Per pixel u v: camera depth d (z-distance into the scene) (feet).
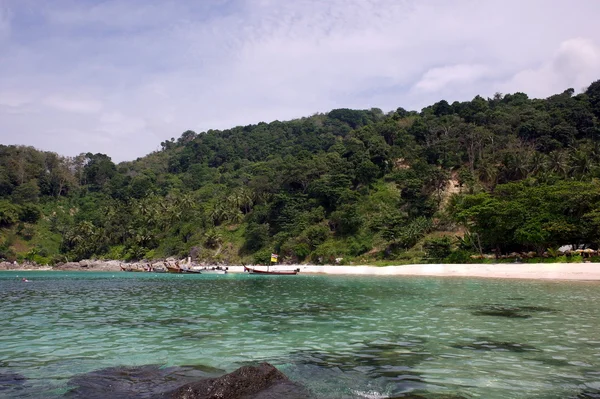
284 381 30.48
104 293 107.96
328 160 386.93
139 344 44.21
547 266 154.71
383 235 275.18
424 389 29.30
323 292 105.91
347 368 34.63
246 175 490.08
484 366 34.83
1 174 451.12
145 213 416.67
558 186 195.93
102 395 28.71
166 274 239.30
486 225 203.10
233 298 91.97
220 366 35.76
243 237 354.33
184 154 621.72
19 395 28.78
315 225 320.70
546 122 336.49
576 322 55.52
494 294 94.12
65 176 514.68
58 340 46.39
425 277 172.14
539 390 28.89
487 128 358.43
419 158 347.15
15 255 369.30
